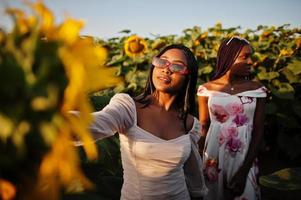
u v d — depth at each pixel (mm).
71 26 591
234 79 2592
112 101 1640
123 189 1736
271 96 5320
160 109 1755
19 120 560
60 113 589
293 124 5137
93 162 1947
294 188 2174
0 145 572
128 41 4953
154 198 1679
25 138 573
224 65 2592
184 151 1729
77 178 631
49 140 567
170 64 1723
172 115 1789
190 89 1826
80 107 596
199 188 1974
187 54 1784
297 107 5137
